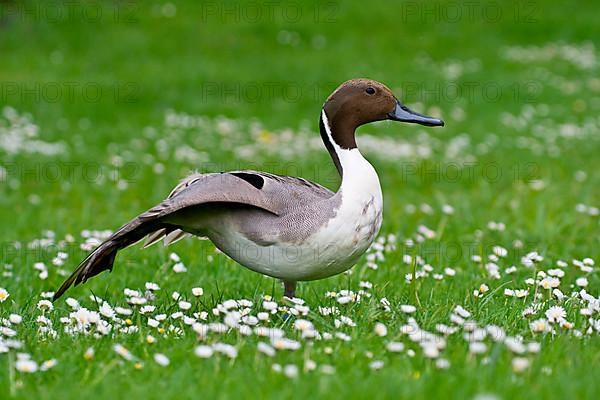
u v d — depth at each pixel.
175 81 26.11
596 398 5.75
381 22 33.81
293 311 7.72
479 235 12.52
